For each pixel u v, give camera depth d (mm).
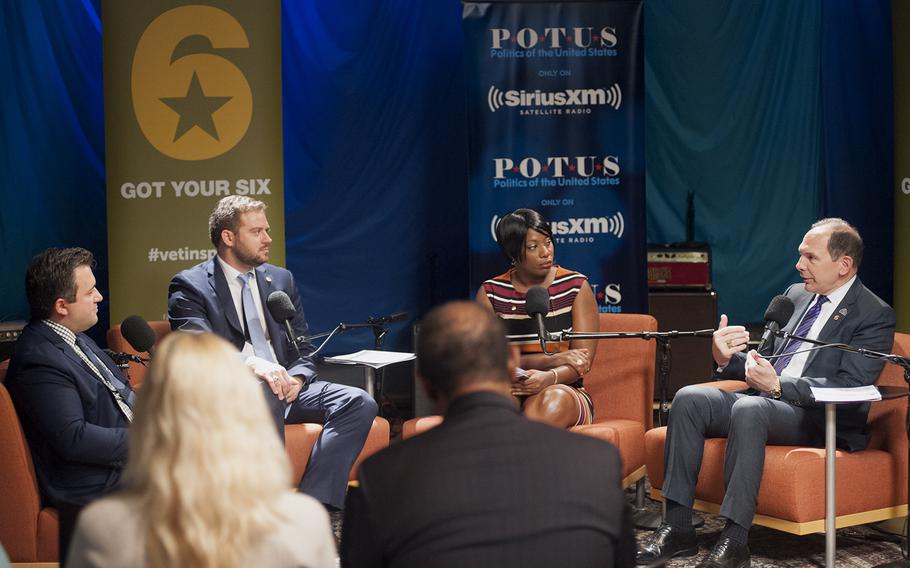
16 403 3371
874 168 6711
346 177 6703
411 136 6703
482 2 5730
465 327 1704
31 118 6371
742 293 6785
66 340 3479
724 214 6746
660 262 6184
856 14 6633
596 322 4355
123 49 5531
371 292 6785
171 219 5570
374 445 4203
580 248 5836
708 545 4047
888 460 3793
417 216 6762
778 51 6645
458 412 1663
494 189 5797
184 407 1474
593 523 1587
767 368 3691
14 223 6379
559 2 5730
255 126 5574
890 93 6668
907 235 5855
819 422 3801
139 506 1477
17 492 3316
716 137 6699
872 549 3975
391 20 6621
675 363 6141
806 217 6730
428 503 1558
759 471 3641
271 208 5602
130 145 5551
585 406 4164
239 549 1442
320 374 6562
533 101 5770
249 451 1485
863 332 3834
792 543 4043
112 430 3371
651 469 4074
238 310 4289
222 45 5543
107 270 6512
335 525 4340
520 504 1567
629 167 5797
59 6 6352
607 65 5766
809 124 6680
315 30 6605
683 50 6656
